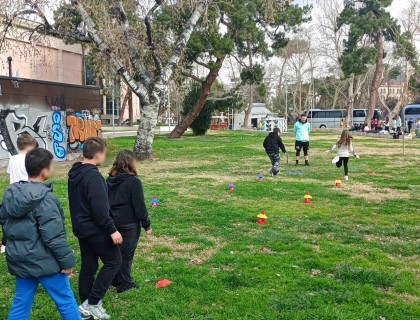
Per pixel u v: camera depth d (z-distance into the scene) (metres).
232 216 8.66
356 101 82.94
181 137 36.38
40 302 4.81
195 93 37.91
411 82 63.84
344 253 6.33
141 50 19.47
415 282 5.30
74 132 21.05
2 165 17.19
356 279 5.37
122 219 4.95
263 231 7.59
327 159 19.02
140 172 15.22
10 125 17.52
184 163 17.80
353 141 31.61
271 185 12.26
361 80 59.97
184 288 5.12
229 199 10.40
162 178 13.79
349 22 41.62
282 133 45.03
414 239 7.13
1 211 3.63
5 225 3.64
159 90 18.23
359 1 42.66
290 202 10.01
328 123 66.31
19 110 17.95
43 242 3.62
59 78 40.50
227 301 4.79
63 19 18.44
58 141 20.05
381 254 6.27
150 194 10.94
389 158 19.41
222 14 28.12
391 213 8.90
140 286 5.22
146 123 18.55
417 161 18.19
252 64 34.22
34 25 21.56
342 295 4.86
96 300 4.41
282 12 30.92
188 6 18.84
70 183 4.39
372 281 5.30
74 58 43.09
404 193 11.11
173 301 4.81
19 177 5.79
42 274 3.63
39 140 19.00
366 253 6.34
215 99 37.91
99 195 4.21
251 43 33.06
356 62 40.62
